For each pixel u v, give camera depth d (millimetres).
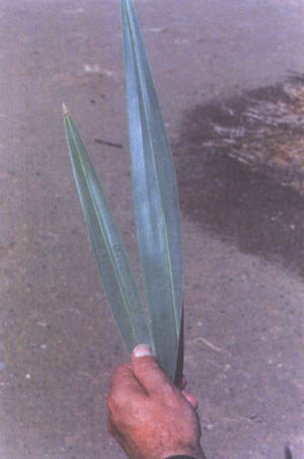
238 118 2746
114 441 1876
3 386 1953
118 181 2490
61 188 2459
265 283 2215
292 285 2215
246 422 1917
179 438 740
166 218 800
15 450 1862
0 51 3096
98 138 2650
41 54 3076
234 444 1884
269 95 2875
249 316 2131
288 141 2633
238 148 2604
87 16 3311
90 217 812
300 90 2902
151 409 756
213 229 2346
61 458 1852
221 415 1926
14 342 2039
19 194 2438
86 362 2002
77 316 2096
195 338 2070
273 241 2320
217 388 1971
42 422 1901
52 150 2604
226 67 3041
